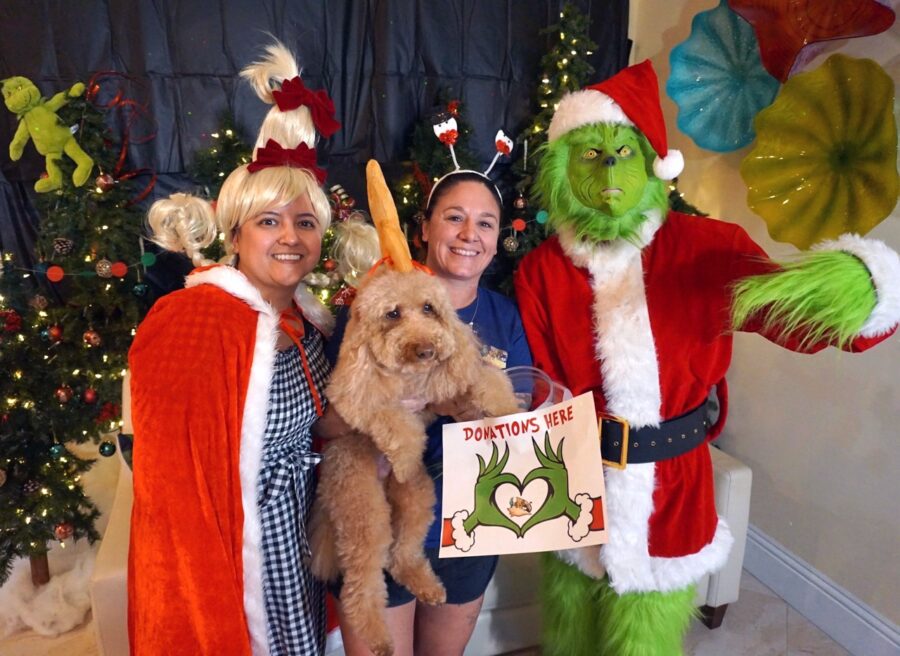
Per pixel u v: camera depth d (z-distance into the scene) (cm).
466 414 121
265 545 117
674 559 141
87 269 217
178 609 103
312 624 126
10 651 205
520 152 269
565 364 144
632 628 144
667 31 273
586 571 146
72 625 214
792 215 205
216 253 224
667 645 146
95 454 273
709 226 144
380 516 117
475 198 136
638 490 138
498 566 185
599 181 136
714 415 252
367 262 158
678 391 141
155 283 246
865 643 196
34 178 236
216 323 106
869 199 182
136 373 104
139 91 232
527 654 196
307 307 135
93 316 223
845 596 203
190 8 229
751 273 132
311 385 122
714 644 204
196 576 102
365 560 115
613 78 146
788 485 224
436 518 131
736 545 200
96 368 215
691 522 142
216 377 104
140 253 229
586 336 143
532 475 119
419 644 148
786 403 223
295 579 121
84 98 217
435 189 143
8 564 213
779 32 203
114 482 262
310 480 127
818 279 109
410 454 109
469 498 118
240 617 107
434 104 258
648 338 137
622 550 138
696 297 139
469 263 137
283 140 125
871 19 175
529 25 264
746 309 116
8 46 222
